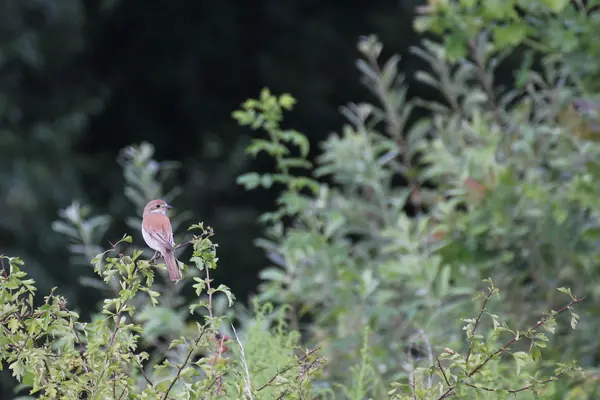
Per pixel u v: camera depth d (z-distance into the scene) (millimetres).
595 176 11422
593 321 11078
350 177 12789
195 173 28109
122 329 6570
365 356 8781
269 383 6734
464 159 11961
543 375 10305
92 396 6371
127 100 28391
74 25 23438
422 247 11922
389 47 28141
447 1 11938
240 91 28984
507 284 11234
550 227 11406
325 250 11703
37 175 23016
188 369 6434
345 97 28359
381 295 11398
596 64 11891
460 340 10555
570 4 11797
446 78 13320
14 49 22688
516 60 24234
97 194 26156
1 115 23391
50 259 22094
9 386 16938
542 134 12242
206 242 6645
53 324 6578
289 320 12305
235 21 28719
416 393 6578
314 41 28656
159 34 28391
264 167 27688
